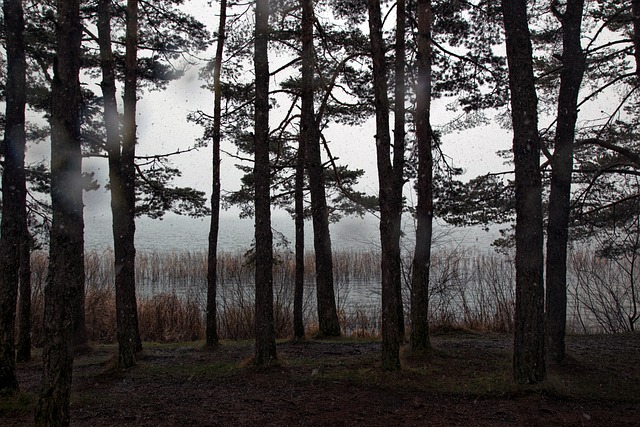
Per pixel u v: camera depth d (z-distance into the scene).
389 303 7.17
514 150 6.42
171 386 6.95
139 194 11.46
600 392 6.44
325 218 11.94
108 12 9.27
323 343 10.47
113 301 14.70
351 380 6.84
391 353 7.16
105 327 13.88
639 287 14.25
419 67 8.43
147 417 5.69
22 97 6.37
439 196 10.83
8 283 6.12
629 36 9.62
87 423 5.50
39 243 11.11
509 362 7.92
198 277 23.27
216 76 10.27
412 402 6.08
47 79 9.84
